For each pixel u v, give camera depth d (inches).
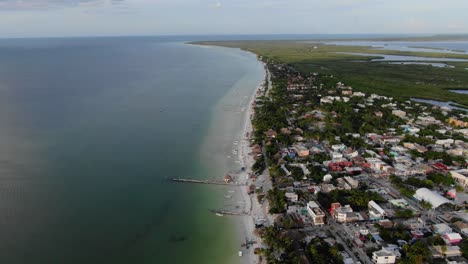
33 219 3841.0
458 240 3580.2
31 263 3164.4
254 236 3705.7
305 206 4293.8
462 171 5206.7
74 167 5201.8
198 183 4857.3
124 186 4694.9
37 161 5359.3
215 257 3371.1
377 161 5580.7
